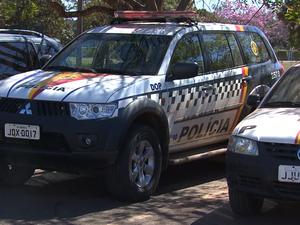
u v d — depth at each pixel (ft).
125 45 22.03
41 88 18.90
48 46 28.73
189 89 21.76
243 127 17.11
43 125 18.15
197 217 17.67
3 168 20.45
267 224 17.11
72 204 19.02
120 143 18.28
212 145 24.91
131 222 16.92
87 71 21.31
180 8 33.68
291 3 30.04
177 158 21.75
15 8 36.32
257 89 26.00
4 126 18.66
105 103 18.13
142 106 19.02
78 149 17.97
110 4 35.32
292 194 15.55
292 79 20.13
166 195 20.83
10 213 17.67
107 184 19.06
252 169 16.05
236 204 17.34
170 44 21.62
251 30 27.53
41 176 23.54
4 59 26.09
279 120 17.02
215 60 23.81
